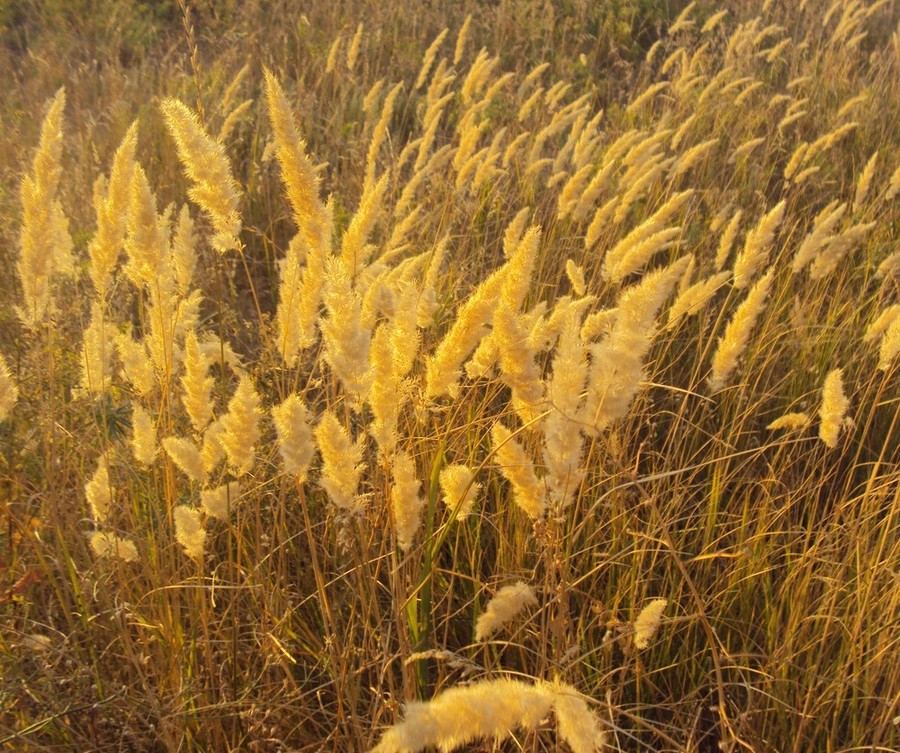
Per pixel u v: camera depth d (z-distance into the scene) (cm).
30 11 954
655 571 295
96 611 261
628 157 440
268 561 279
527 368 204
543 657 209
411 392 238
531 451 294
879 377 406
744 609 284
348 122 695
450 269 432
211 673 242
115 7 909
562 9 983
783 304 460
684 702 263
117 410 312
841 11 988
